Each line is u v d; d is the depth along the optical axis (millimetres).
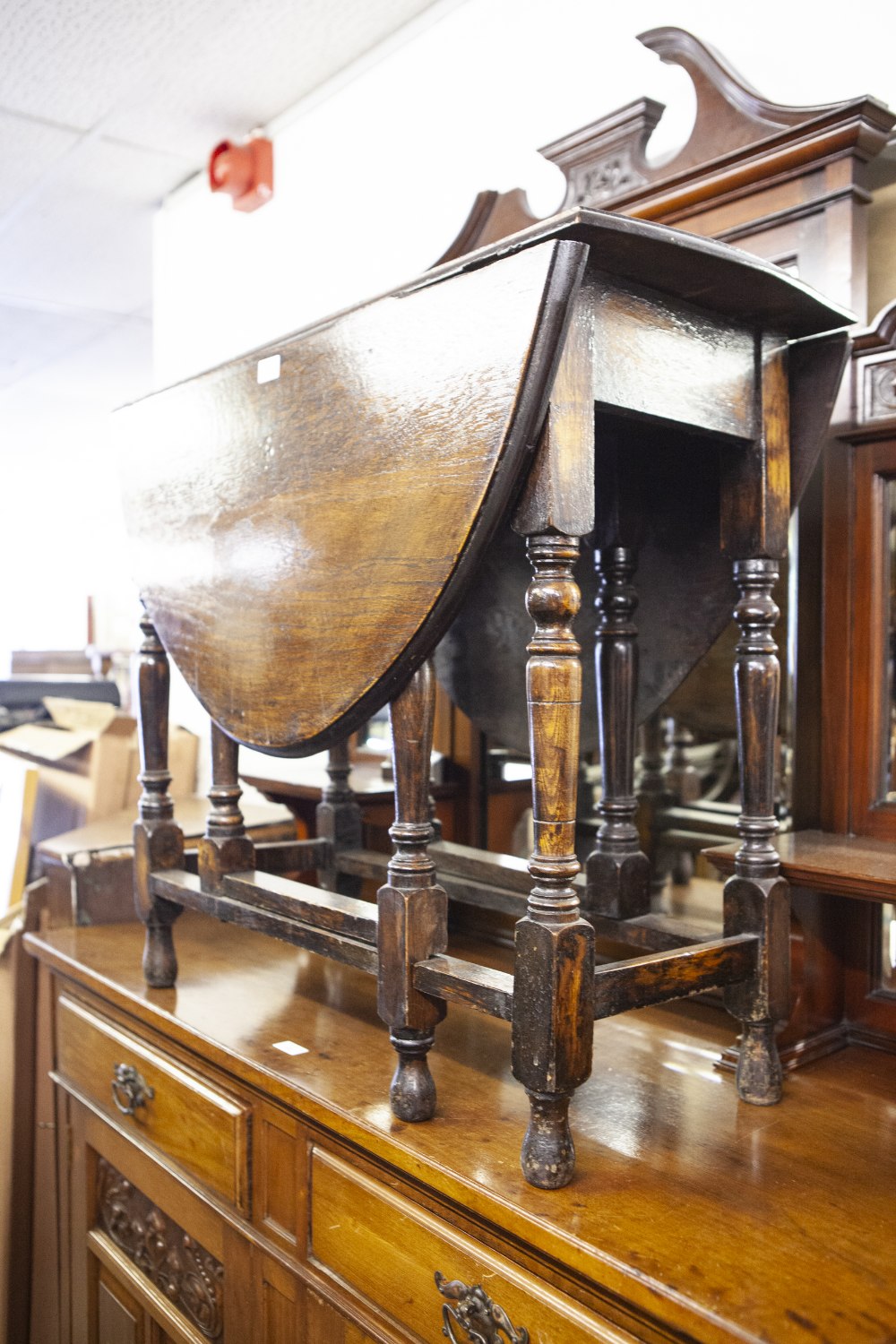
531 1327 886
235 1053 1274
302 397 1133
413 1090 1065
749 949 1128
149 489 1470
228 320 2705
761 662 1167
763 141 1413
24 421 6160
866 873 1098
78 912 1925
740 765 1180
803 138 1379
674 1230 861
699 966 1067
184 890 1457
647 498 1367
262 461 1199
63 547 10008
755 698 1164
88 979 1633
